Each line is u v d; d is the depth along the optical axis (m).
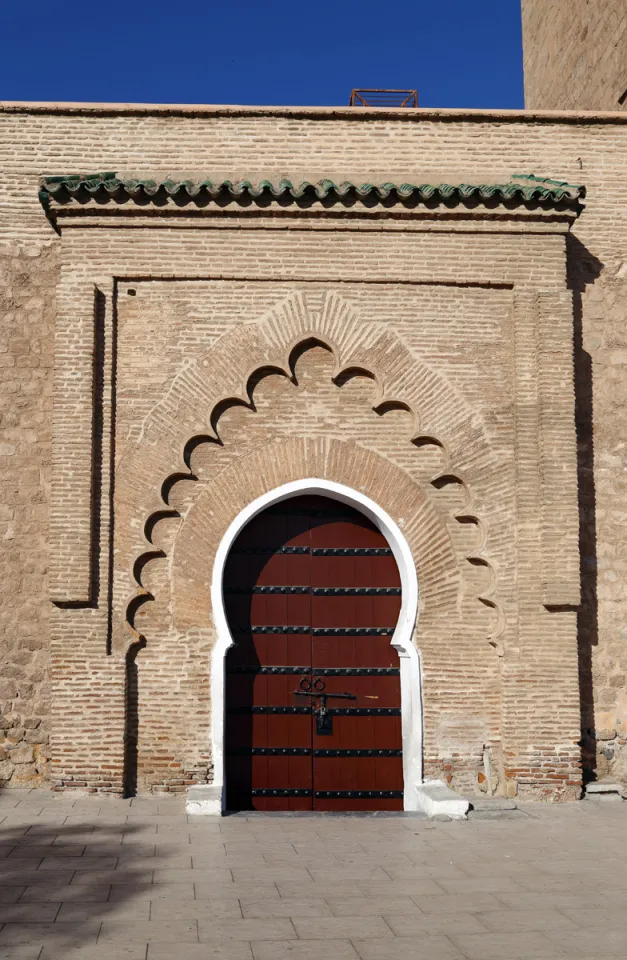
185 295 10.74
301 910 6.87
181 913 6.75
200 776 10.21
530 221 10.98
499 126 11.73
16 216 11.12
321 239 10.84
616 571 11.26
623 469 11.38
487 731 10.52
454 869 7.94
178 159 11.36
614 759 11.03
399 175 10.91
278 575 10.99
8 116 11.30
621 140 11.85
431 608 10.64
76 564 10.16
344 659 10.95
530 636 10.51
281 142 11.47
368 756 10.85
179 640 10.37
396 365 10.80
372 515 10.81
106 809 9.63
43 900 6.97
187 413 10.59
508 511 10.73
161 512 10.47
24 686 10.52
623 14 14.01
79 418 10.38
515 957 6.06
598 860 8.24
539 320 10.87
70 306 10.54
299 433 10.75
